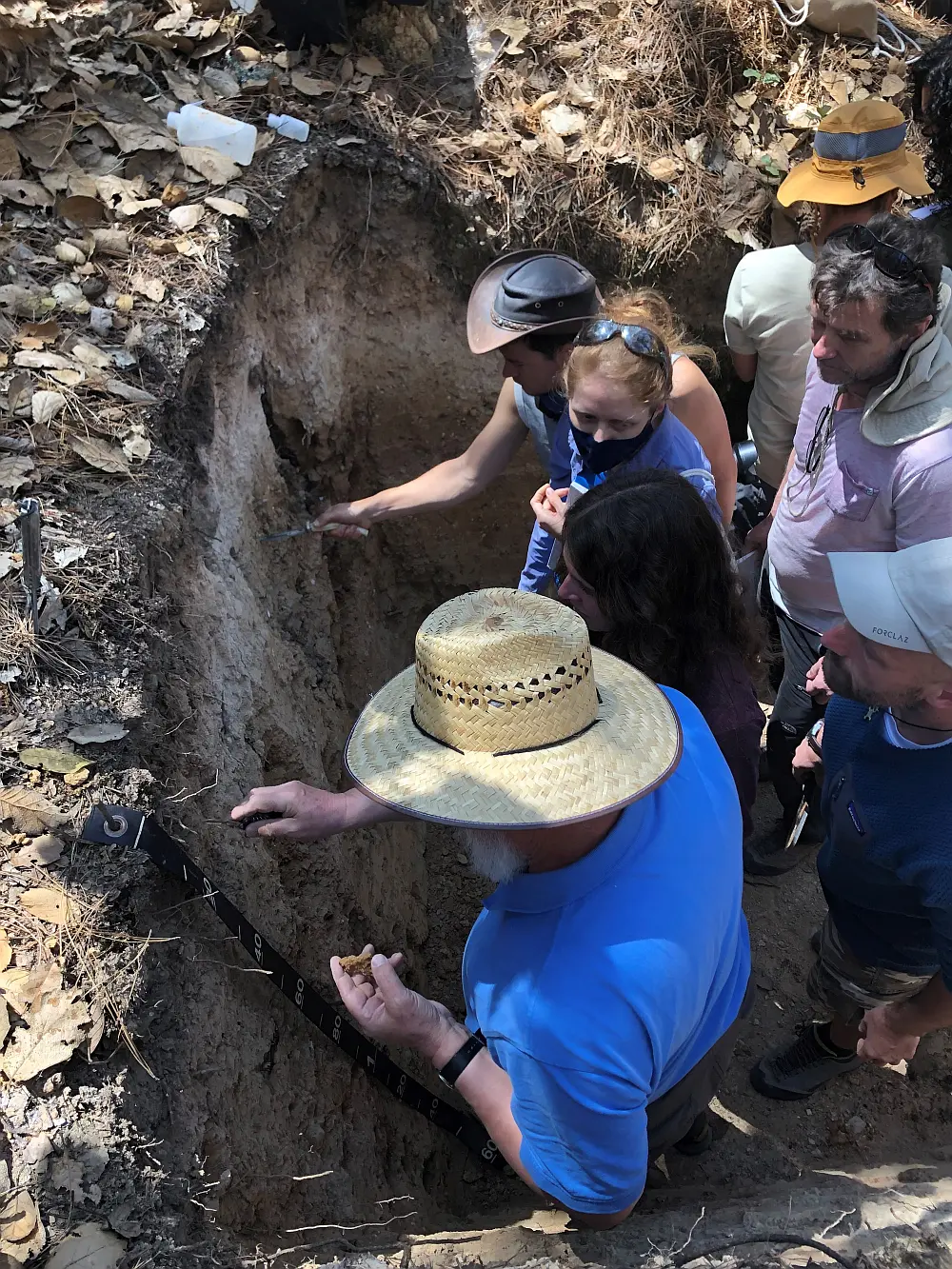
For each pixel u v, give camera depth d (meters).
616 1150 1.51
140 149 3.34
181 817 2.09
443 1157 3.00
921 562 1.71
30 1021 1.68
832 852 2.20
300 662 3.32
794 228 4.41
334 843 2.93
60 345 2.74
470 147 4.01
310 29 3.94
